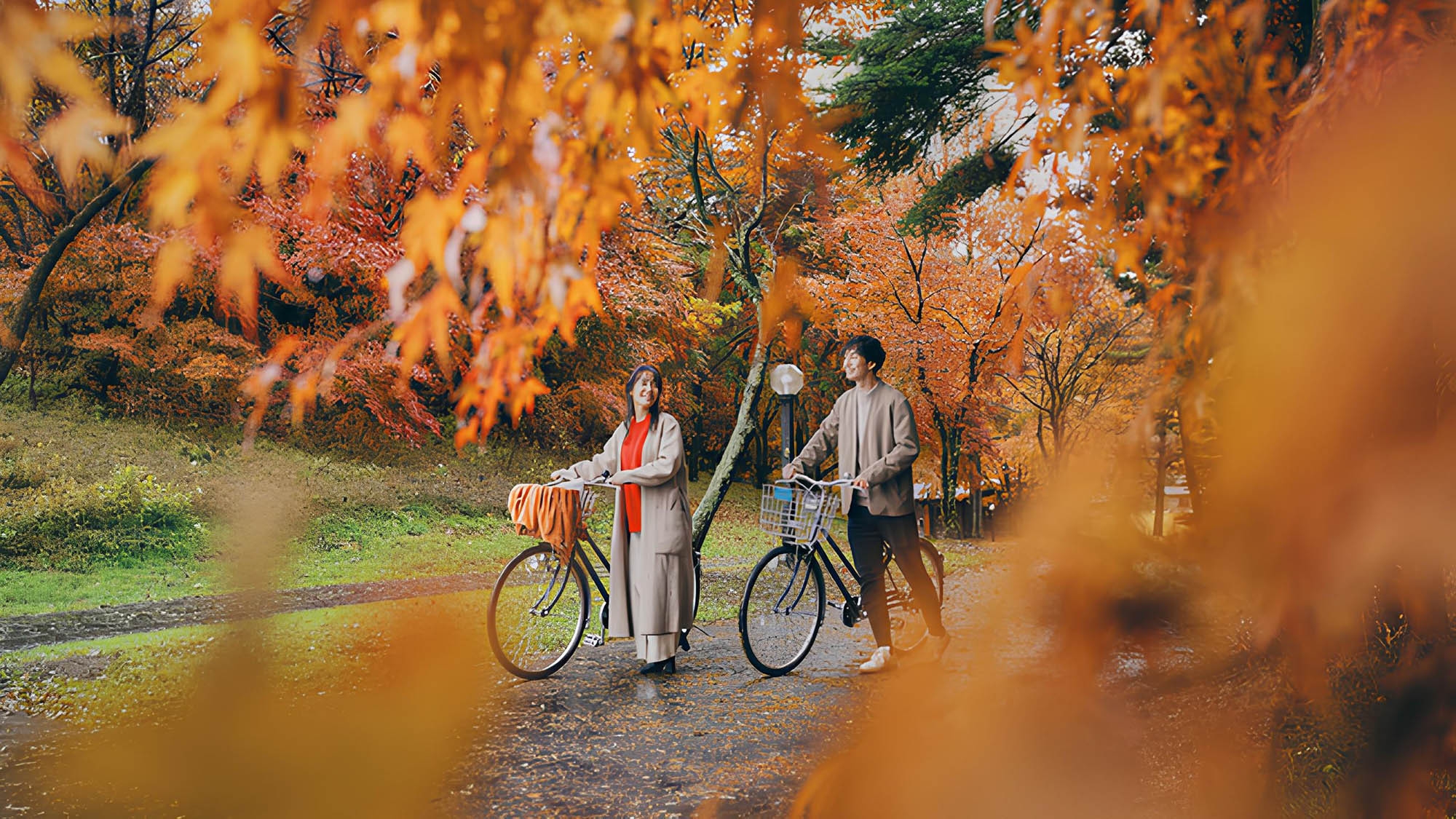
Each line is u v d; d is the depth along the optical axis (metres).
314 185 0.55
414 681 4.15
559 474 4.54
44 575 8.15
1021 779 1.69
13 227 10.10
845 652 4.97
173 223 0.47
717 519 16.61
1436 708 0.76
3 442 11.19
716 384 20.92
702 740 3.32
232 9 0.51
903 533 4.39
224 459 12.22
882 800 2.04
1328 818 0.85
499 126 0.62
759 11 0.69
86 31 0.45
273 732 3.35
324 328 10.93
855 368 4.50
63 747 3.26
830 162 0.73
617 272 12.02
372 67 0.56
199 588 7.80
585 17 0.62
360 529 11.16
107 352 12.60
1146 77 0.86
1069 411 12.95
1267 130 0.86
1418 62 0.76
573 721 3.60
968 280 13.94
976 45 5.38
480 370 0.69
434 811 2.66
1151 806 1.29
